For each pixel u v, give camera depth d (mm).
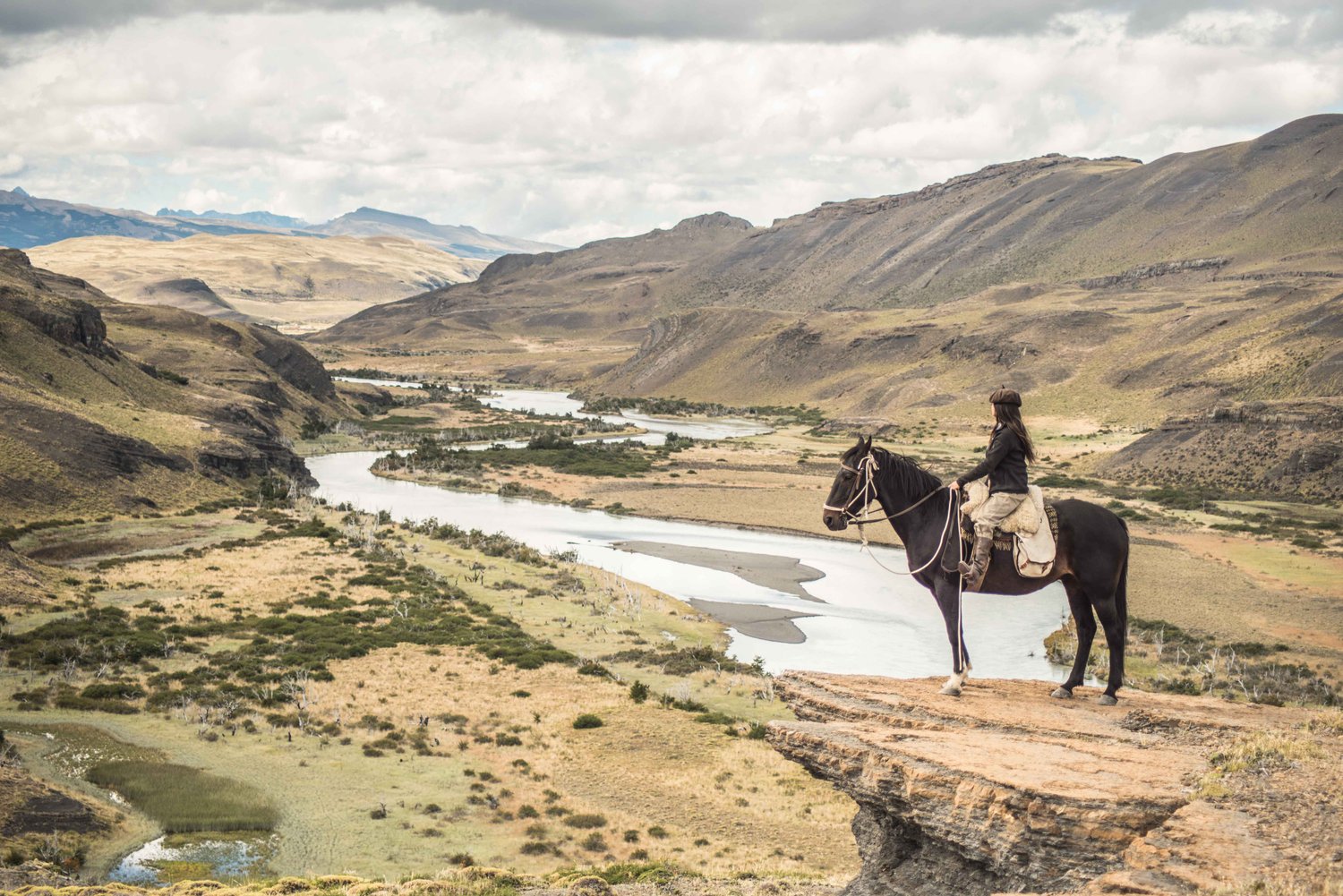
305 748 52594
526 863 38938
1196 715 13188
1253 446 157500
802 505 144875
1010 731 13180
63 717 55562
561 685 65875
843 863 39406
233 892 25141
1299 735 12094
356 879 26125
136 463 130750
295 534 117125
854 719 14133
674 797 47125
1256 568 100438
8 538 102562
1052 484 159625
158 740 52625
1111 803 10594
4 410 125750
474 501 152375
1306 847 9453
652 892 22188
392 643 75000
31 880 29562
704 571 104812
